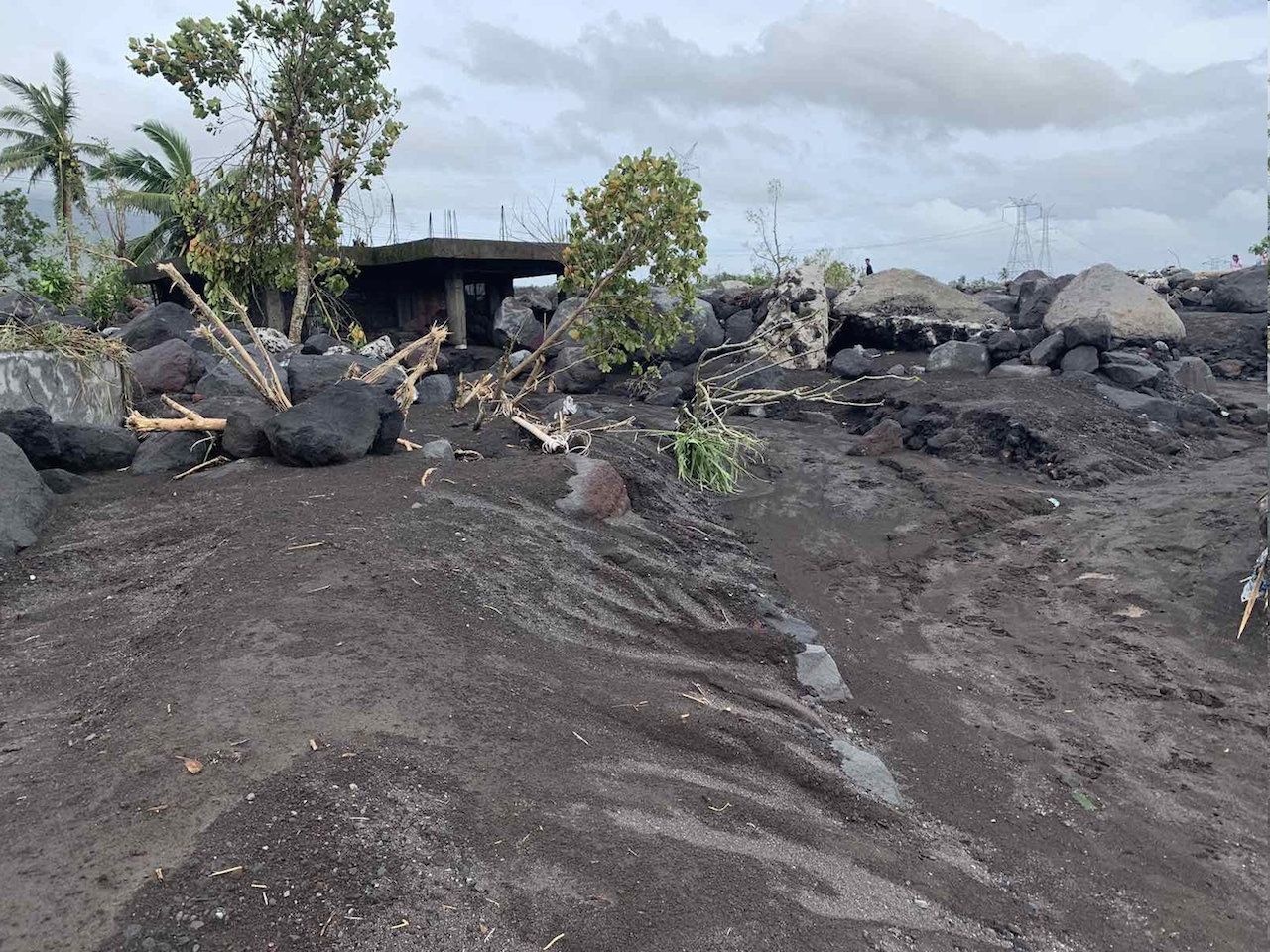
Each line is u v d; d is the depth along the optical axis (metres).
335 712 3.98
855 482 10.98
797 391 13.59
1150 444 11.85
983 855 4.73
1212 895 4.65
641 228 10.59
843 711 6.05
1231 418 13.52
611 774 4.07
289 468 8.35
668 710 4.96
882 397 13.77
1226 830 5.22
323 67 14.33
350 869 3.06
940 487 10.53
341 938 2.81
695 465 10.92
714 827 3.90
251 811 3.27
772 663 6.34
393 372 11.75
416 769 3.66
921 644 7.46
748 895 3.38
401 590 5.51
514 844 3.34
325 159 14.77
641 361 15.61
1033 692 6.73
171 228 28.62
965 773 5.59
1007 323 16.94
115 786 3.47
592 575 6.97
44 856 3.09
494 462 8.88
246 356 9.59
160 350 11.30
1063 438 11.50
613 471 8.69
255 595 5.29
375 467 8.27
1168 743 6.10
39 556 6.64
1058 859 4.82
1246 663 6.99
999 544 9.34
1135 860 4.91
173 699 4.11
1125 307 15.46
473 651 5.00
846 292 17.41
